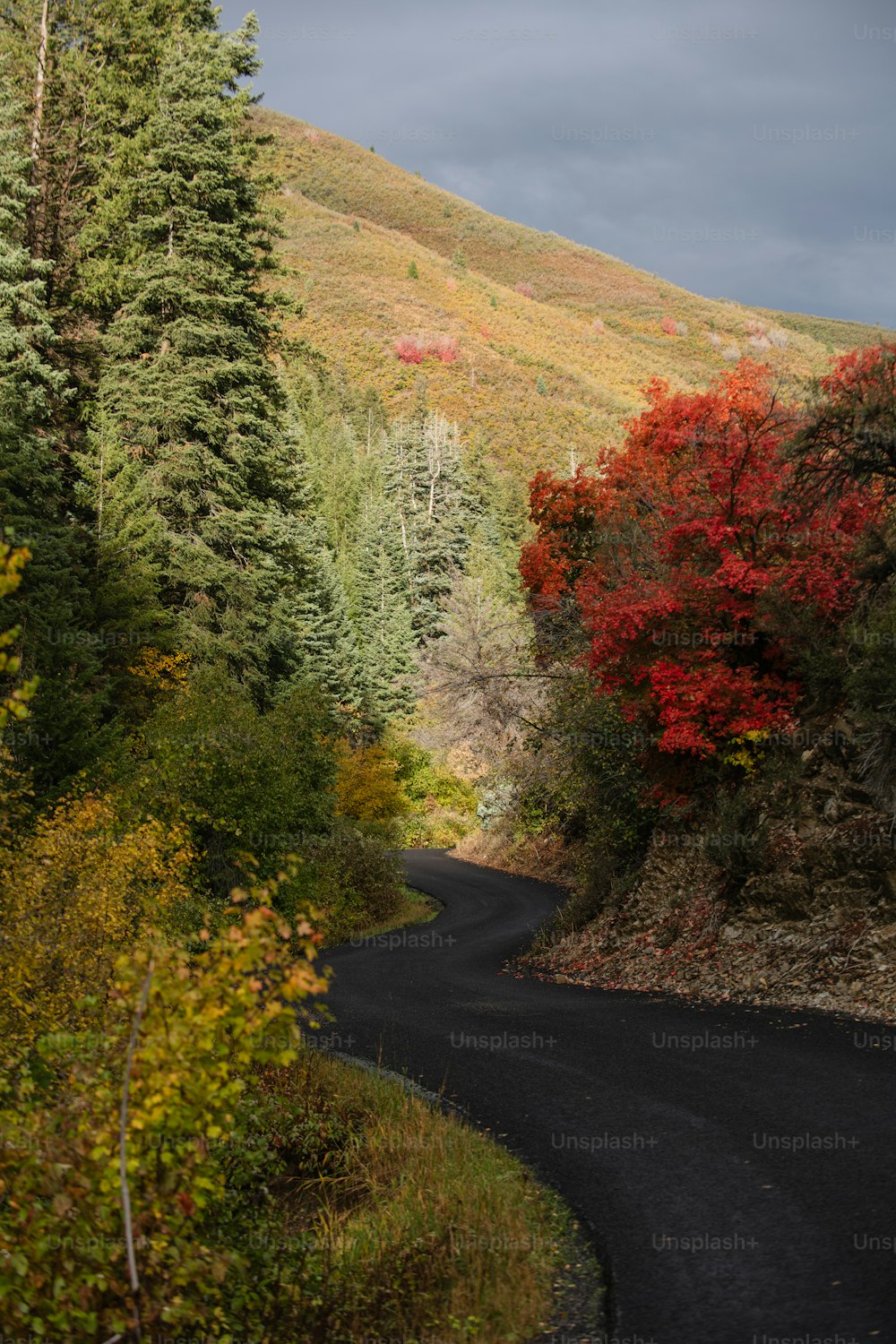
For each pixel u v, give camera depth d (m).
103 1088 4.95
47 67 34.75
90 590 27.03
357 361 157.00
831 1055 10.48
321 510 87.62
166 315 32.88
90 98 34.59
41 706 21.11
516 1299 5.53
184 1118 4.70
